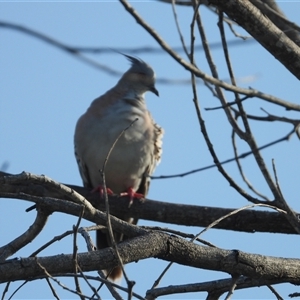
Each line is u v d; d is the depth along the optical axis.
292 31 10.27
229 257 9.70
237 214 12.06
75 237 8.77
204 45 10.00
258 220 11.98
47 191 12.49
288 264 9.91
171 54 7.38
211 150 10.02
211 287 9.86
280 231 11.96
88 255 9.23
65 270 9.05
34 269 8.95
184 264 9.71
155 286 9.63
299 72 9.23
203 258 9.66
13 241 10.28
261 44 9.15
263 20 8.86
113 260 9.30
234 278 9.76
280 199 9.16
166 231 10.59
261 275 9.79
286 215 9.26
